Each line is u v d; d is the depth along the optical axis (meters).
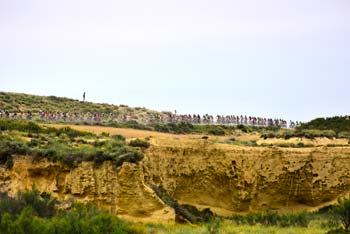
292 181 67.75
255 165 67.38
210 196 65.94
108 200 54.72
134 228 43.59
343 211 52.88
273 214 60.47
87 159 56.88
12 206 44.25
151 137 70.62
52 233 39.25
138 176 55.97
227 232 51.31
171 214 54.84
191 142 67.19
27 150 57.50
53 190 55.12
